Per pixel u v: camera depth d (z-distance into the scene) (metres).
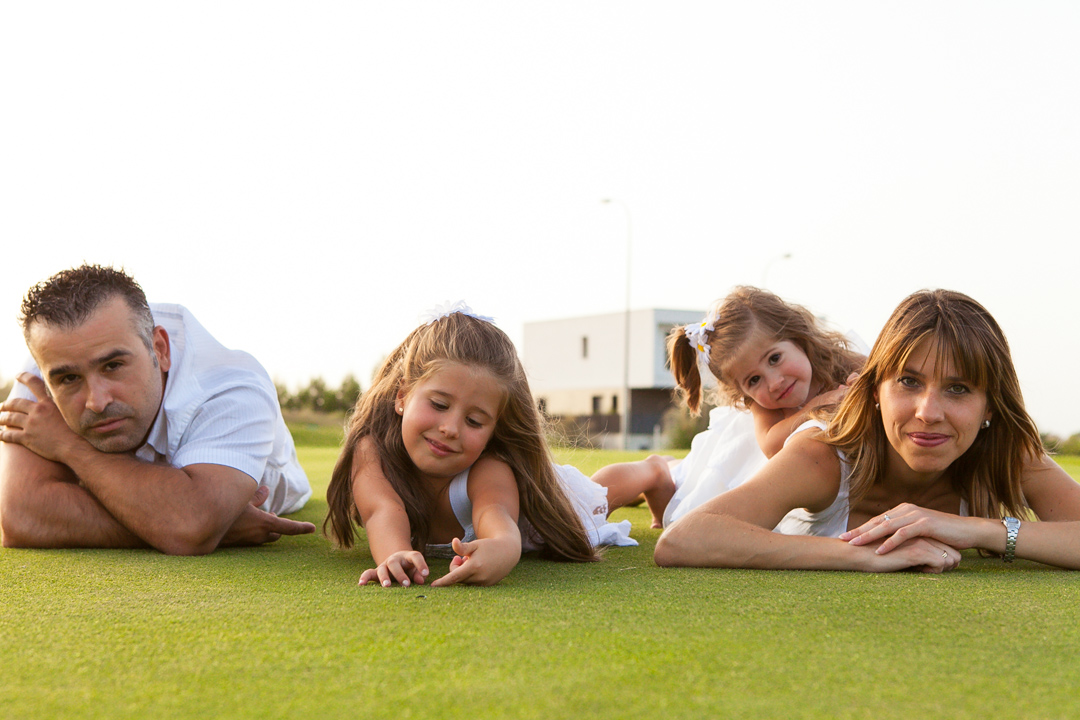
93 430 2.62
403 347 2.64
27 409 2.71
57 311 2.50
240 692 1.18
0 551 2.61
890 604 1.78
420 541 2.62
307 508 4.38
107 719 1.08
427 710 1.11
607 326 39.25
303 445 16.45
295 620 1.61
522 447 2.60
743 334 3.46
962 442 2.29
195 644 1.43
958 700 1.16
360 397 2.76
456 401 2.39
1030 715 1.11
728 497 2.48
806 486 2.54
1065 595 1.89
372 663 1.31
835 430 2.57
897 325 2.32
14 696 1.17
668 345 4.21
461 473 2.60
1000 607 1.75
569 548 2.61
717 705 1.13
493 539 2.12
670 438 22.91
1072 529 2.30
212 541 2.64
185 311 2.93
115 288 2.60
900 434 2.34
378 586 2.03
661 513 3.85
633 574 2.27
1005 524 2.30
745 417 3.64
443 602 1.81
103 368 2.57
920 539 2.29
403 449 2.58
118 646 1.42
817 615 1.67
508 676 1.24
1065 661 1.35
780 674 1.26
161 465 2.67
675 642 1.44
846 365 3.72
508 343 2.52
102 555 2.55
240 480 2.71
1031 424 2.39
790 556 2.31
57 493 2.66
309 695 1.17
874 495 2.64
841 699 1.16
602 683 1.21
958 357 2.23
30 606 1.76
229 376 2.88
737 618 1.63
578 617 1.64
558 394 41.50
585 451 5.06
